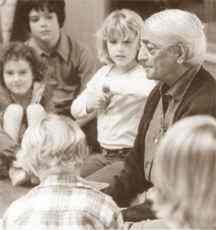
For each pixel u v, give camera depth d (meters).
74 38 8.80
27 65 8.67
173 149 3.34
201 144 3.31
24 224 5.04
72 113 8.23
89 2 8.74
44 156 5.05
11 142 8.59
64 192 5.08
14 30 8.91
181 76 6.05
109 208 5.13
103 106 7.93
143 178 6.41
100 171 7.36
